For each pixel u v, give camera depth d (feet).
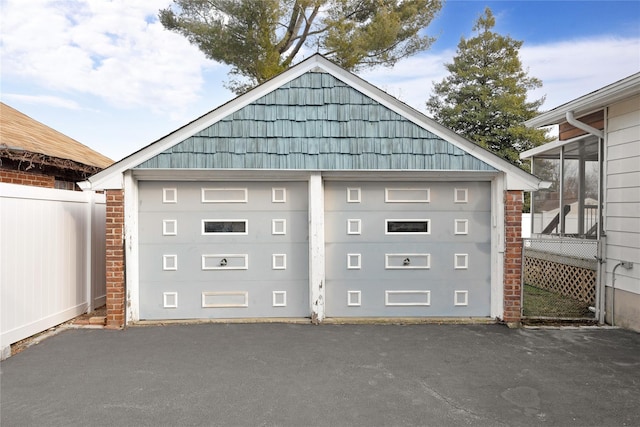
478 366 14.15
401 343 16.51
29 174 21.61
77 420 10.40
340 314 19.90
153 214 19.39
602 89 18.70
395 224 20.03
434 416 10.73
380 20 42.42
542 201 32.99
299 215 19.75
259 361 14.47
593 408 11.19
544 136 73.05
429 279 20.03
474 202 20.11
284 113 19.24
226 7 41.16
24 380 12.75
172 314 19.43
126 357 14.75
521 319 19.27
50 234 17.84
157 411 10.89
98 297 22.03
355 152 19.27
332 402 11.46
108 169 18.29
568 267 26.09
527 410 11.07
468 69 77.97
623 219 19.22
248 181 19.72
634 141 18.67
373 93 19.47
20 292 15.90
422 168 19.31
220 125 18.97
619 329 18.78
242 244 19.63
